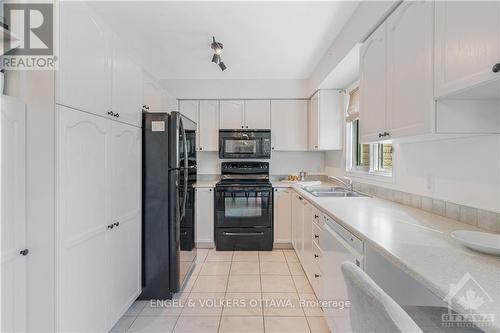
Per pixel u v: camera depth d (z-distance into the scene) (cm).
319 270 211
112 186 174
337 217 164
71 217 135
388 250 109
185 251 260
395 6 155
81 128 143
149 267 229
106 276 166
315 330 190
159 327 193
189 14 213
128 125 198
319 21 224
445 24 113
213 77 378
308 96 377
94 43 154
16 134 121
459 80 105
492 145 127
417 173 186
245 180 399
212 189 360
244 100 385
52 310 126
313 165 416
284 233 360
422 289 130
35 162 126
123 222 189
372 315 72
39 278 127
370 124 184
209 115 386
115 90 178
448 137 146
